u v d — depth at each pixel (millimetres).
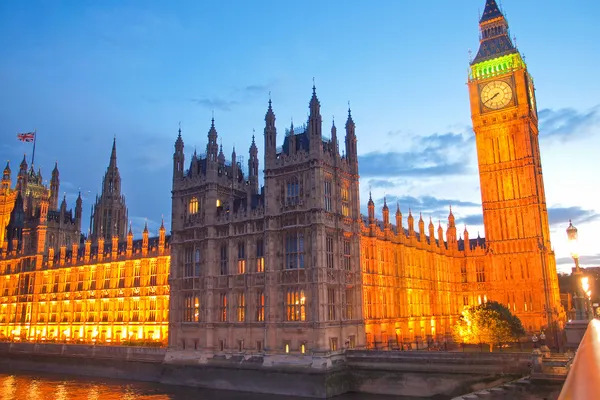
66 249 133625
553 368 38938
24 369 95812
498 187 107812
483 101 112125
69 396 66562
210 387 67312
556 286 106125
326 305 62062
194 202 77438
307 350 61094
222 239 72875
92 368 84875
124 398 63094
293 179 67438
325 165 66938
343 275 66812
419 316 87938
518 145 107312
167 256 103188
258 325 66438
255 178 83062
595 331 5465
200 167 80188
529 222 103062
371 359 60375
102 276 114188
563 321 101562
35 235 129250
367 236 77562
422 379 56594
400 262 84938
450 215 110750
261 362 64125
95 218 154625
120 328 107312
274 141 69938
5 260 135250
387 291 80000
